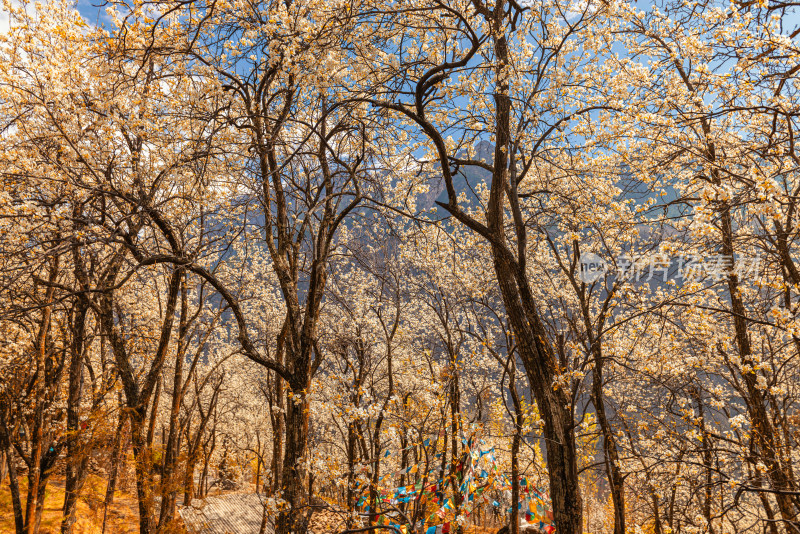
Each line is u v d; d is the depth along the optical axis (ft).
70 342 39.88
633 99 23.13
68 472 32.32
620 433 25.77
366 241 35.55
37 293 32.60
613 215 23.75
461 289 38.65
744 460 20.89
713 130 25.31
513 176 23.62
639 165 24.08
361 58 21.68
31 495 37.24
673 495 27.61
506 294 22.24
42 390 38.73
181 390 43.55
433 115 28.19
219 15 22.04
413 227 32.37
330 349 42.93
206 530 45.03
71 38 22.81
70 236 17.33
